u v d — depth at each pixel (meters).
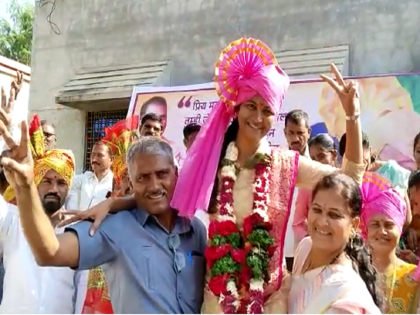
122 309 2.40
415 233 3.71
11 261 3.24
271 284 2.50
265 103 2.49
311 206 2.47
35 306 3.17
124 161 3.81
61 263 2.29
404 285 3.01
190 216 2.46
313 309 2.34
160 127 5.35
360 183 2.76
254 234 2.47
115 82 9.36
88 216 2.47
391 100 6.84
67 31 9.98
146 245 2.43
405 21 7.67
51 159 3.37
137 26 9.45
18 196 2.15
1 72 10.26
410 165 6.64
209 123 2.60
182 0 9.14
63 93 9.66
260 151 2.60
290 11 8.38
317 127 6.96
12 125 2.76
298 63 8.12
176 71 9.09
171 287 2.40
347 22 8.01
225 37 8.80
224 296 2.40
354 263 2.52
